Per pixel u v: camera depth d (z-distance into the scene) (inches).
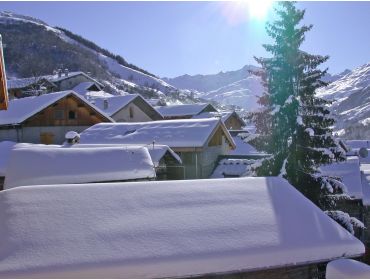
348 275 304.0
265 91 716.7
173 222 325.7
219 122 1151.0
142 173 769.6
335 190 655.1
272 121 685.3
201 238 312.5
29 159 725.3
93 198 343.0
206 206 352.5
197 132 1106.1
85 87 2714.1
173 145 1084.5
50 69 4345.5
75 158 756.0
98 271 275.1
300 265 322.3
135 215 329.7
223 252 302.5
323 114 673.6
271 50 696.4
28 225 303.7
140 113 1956.2
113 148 807.1
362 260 708.0
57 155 751.1
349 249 334.6
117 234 305.7
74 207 328.8
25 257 276.2
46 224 307.1
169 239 307.1
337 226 358.0
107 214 326.6
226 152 1250.6
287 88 682.8
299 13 680.4
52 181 697.0
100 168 750.5
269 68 693.3
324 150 647.1
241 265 300.0
